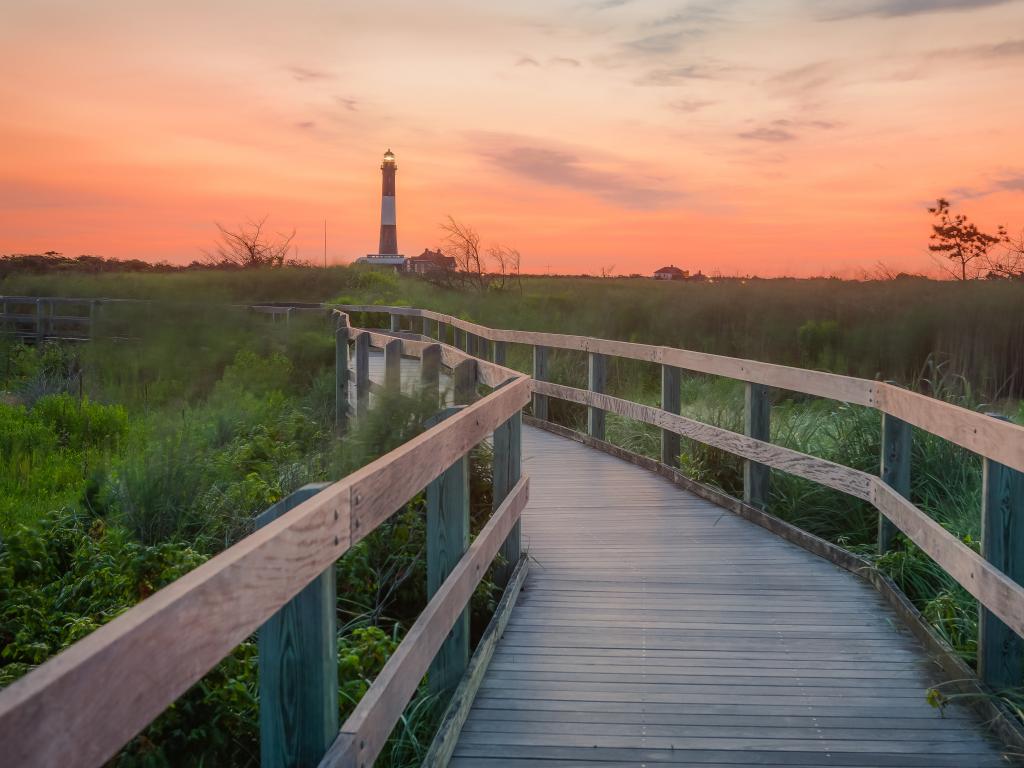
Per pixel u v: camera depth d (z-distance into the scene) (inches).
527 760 130.7
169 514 249.4
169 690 55.6
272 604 71.4
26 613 190.1
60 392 608.4
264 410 464.4
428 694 149.9
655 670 162.7
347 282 1392.7
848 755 132.3
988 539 147.6
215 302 804.6
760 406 272.1
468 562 149.3
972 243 1178.0
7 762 41.2
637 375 539.8
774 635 179.5
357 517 93.6
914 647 173.5
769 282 962.7
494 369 243.8
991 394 462.6
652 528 261.9
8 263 1684.3
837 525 264.2
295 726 84.7
